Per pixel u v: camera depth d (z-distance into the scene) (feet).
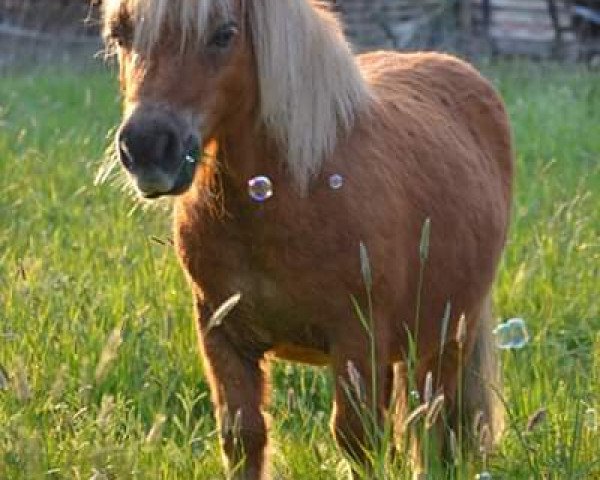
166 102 16.61
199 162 17.10
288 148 17.78
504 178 23.00
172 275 27.40
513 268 29.63
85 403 20.04
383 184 18.66
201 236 18.29
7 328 23.81
